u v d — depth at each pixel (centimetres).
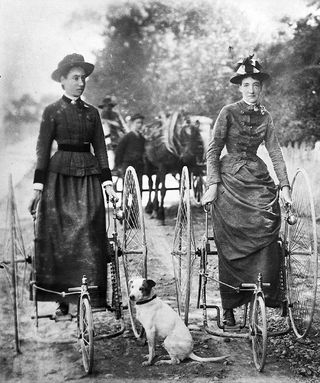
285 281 534
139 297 470
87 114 536
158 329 474
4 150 559
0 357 496
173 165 940
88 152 537
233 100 919
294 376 464
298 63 649
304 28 647
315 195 631
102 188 538
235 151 550
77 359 491
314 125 650
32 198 521
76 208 518
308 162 653
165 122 936
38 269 513
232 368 471
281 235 568
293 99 652
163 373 464
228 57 776
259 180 538
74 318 531
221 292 536
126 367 473
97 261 515
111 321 567
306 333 518
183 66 837
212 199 536
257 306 477
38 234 514
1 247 535
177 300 559
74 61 533
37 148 525
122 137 953
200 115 935
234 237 529
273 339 531
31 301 545
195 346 510
